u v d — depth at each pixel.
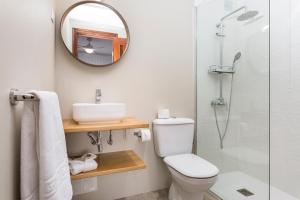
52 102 0.78
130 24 1.80
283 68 1.76
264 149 1.65
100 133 1.67
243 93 1.83
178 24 2.02
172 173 1.59
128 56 1.80
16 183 0.69
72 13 1.61
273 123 1.85
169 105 2.00
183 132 1.88
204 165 1.54
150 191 1.92
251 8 1.74
